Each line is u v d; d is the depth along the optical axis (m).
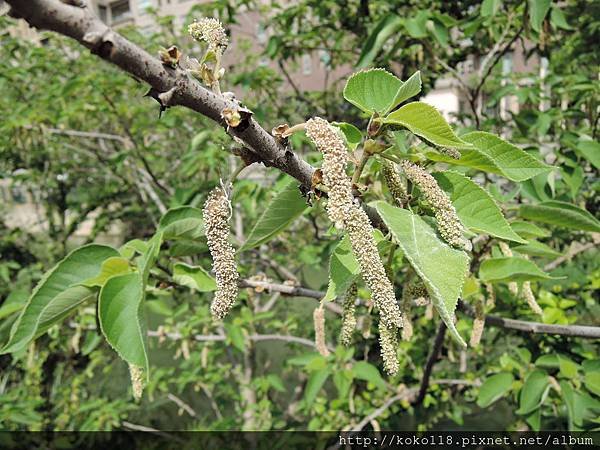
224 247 1.24
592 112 3.81
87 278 1.94
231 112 1.10
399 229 1.25
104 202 8.43
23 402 5.86
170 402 7.63
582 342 3.88
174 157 7.75
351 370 3.71
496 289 3.09
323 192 1.35
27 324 1.83
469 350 4.52
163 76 0.98
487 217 1.53
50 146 7.40
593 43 4.53
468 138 1.65
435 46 4.74
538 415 2.90
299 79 10.11
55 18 0.81
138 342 1.59
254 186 4.18
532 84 4.68
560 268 4.27
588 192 4.20
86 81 5.34
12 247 7.88
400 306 1.70
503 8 4.41
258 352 7.82
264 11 6.33
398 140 1.71
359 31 5.23
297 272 6.77
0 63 6.53
